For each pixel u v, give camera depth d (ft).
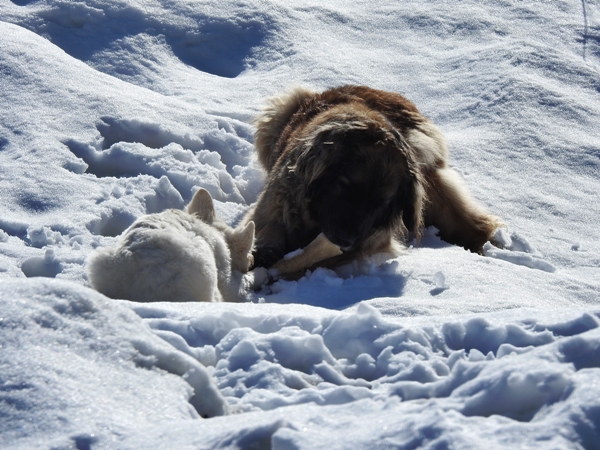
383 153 27.96
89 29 51.24
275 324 15.31
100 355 11.76
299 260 27.25
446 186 33.35
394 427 9.25
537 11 60.29
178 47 52.60
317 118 30.45
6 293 12.22
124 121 36.14
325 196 27.94
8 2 52.42
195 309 16.02
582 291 25.85
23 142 32.91
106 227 29.14
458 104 46.96
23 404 10.39
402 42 55.88
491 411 10.36
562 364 10.82
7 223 27.37
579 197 37.47
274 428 9.74
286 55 51.98
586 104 46.96
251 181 36.27
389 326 14.84
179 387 11.83
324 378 13.64
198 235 21.49
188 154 35.09
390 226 29.50
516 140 42.29
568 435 8.95
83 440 9.95
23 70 37.83
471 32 56.90
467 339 14.61
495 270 27.02
